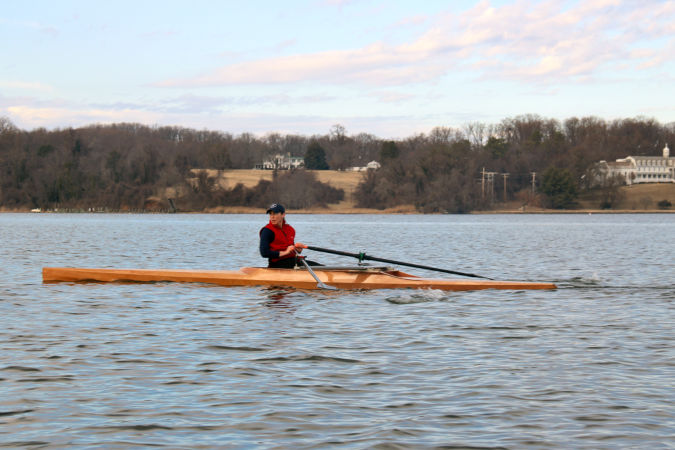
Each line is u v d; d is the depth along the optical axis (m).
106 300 29.47
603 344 21.05
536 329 23.53
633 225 171.62
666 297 31.77
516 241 89.56
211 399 15.07
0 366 17.80
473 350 20.11
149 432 13.05
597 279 39.78
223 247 72.69
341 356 19.22
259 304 28.50
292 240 34.25
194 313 26.33
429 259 56.84
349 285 32.91
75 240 85.12
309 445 12.43
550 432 13.12
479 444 12.53
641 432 13.11
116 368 17.69
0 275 39.78
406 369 17.80
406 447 12.38
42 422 13.55
